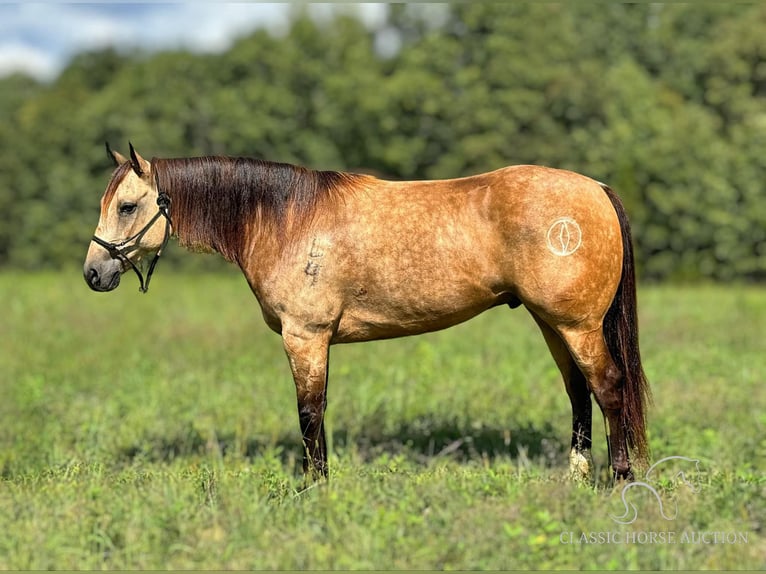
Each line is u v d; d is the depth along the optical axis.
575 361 5.79
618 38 45.62
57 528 4.92
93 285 6.14
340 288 5.94
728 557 4.59
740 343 12.51
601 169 32.19
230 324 15.12
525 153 32.28
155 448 7.59
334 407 8.63
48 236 35.84
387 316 5.99
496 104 32.97
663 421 7.93
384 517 4.91
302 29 36.53
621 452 5.77
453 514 5.04
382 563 4.49
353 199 5.98
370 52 36.91
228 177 6.16
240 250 6.20
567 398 8.90
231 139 35.16
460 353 11.61
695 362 10.65
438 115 33.94
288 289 5.98
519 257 5.61
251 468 6.41
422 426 8.08
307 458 6.05
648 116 33.62
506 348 12.02
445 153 34.41
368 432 8.00
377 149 34.41
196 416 8.56
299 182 6.06
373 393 9.05
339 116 34.88
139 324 15.18
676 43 45.00
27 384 9.91
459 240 5.74
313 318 5.95
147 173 6.17
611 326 5.88
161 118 36.03
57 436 7.85
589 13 46.22
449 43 34.78
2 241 36.88
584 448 6.20
